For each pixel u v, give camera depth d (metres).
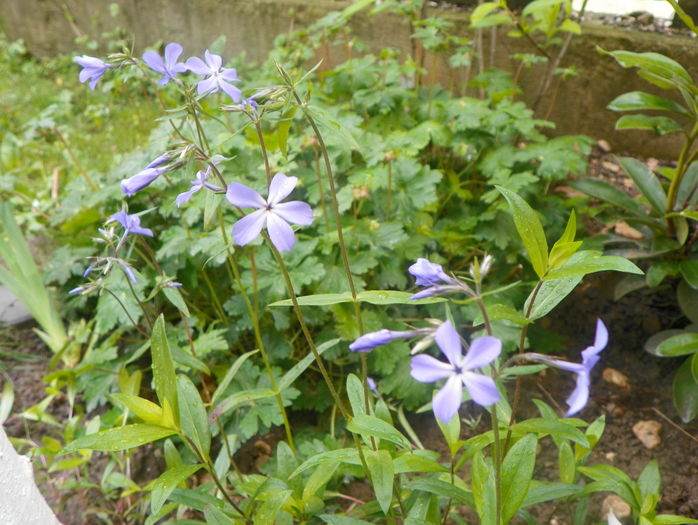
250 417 0.41
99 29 0.97
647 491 0.32
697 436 0.43
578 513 0.34
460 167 0.60
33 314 0.50
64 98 0.84
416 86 0.64
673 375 0.47
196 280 0.49
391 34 0.73
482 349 0.18
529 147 0.53
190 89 0.29
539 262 0.23
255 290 0.38
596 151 0.70
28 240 0.65
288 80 0.25
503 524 0.24
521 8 0.70
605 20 0.71
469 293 0.21
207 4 0.85
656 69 0.41
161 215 0.53
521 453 0.24
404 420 0.43
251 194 0.22
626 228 0.58
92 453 0.44
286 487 0.30
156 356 0.26
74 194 0.56
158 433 0.27
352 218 0.50
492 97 0.58
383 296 0.27
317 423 0.46
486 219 0.50
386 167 0.50
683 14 0.40
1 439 0.29
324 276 0.45
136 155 0.54
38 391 0.50
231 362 0.47
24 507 0.30
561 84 0.69
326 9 0.77
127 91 0.87
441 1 0.76
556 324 0.52
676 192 0.46
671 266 0.45
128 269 0.31
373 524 0.29
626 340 0.50
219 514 0.28
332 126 0.25
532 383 0.48
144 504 0.40
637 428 0.44
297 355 0.48
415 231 0.50
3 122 0.82
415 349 0.20
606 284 0.53
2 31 1.04
